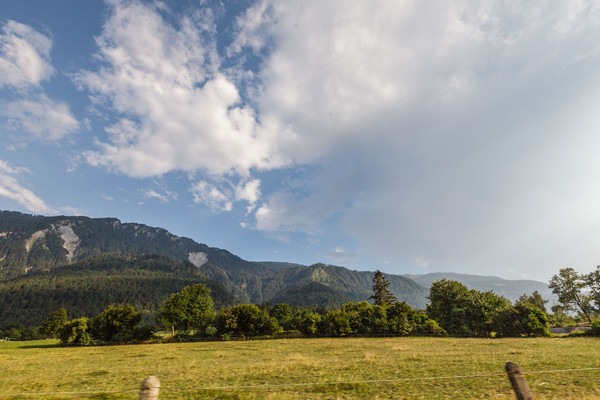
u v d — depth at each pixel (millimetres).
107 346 57500
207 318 70000
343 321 68250
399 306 70312
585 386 11508
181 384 14969
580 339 41750
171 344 58812
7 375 19531
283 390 13094
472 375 14820
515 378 5676
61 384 15781
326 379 15289
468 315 66125
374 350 34844
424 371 16719
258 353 34875
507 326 58812
